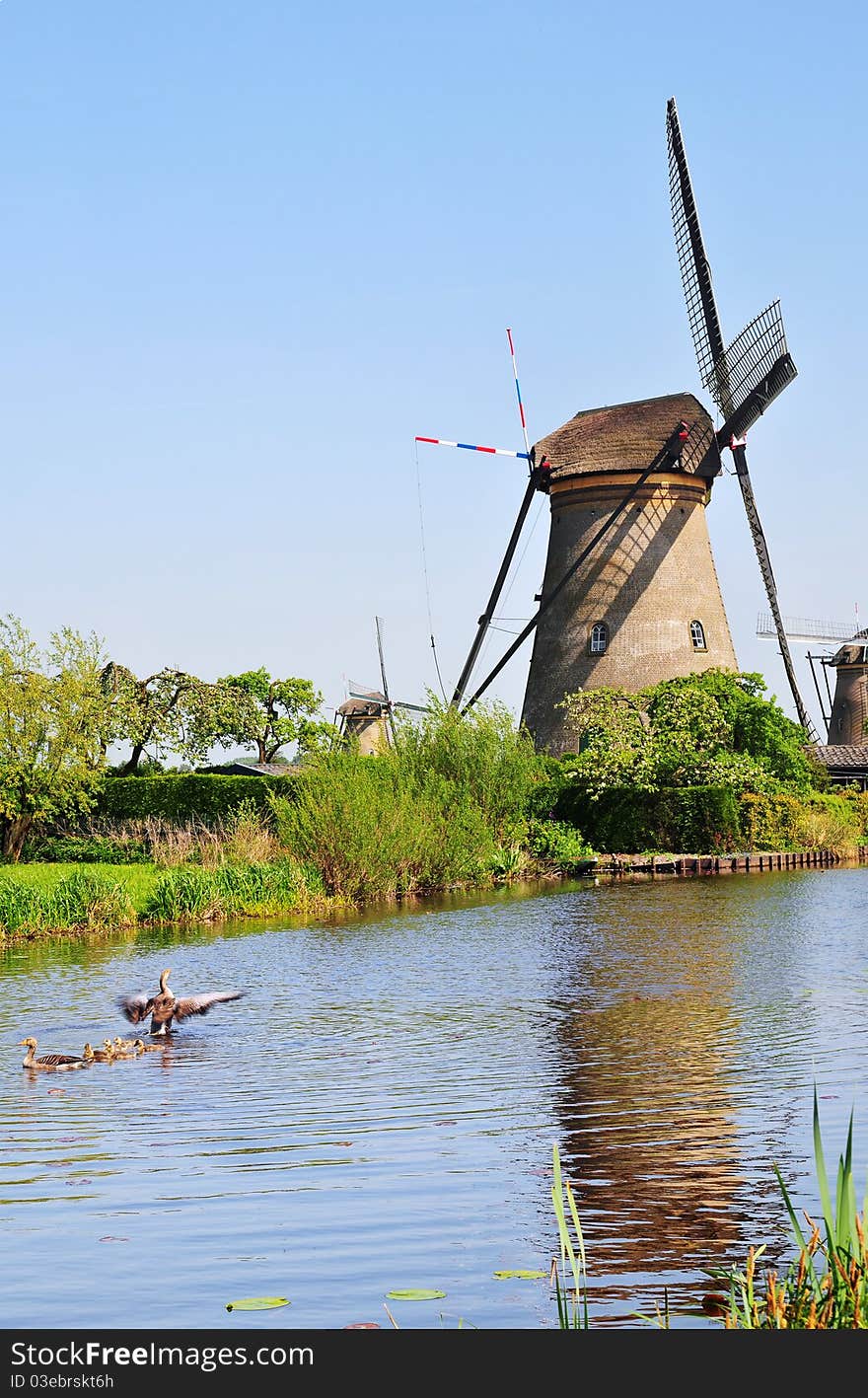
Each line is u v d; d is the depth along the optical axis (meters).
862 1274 5.94
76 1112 12.13
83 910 27.62
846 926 26.55
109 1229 8.60
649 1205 8.88
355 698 82.06
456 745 43.22
